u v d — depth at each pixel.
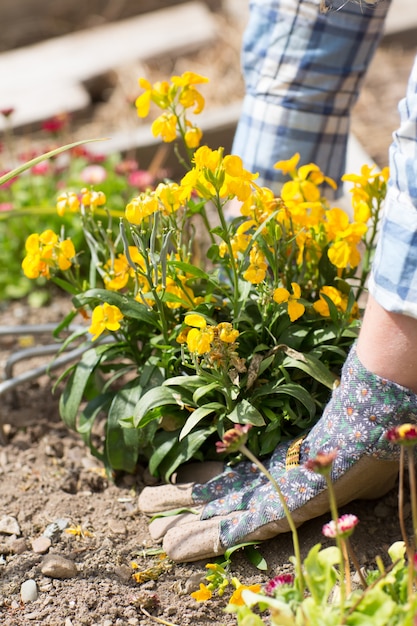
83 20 5.35
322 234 2.00
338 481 1.75
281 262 2.01
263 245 1.89
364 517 1.94
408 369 1.60
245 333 1.96
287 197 2.00
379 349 1.61
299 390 1.88
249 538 1.82
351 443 1.71
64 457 2.25
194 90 2.01
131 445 2.00
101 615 1.77
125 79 4.34
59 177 3.34
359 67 2.13
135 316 1.95
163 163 3.58
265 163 2.21
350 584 1.62
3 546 1.95
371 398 1.66
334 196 2.32
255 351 1.92
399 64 4.34
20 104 4.07
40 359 2.68
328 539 1.86
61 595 1.83
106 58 4.49
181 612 1.77
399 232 1.50
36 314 2.96
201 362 1.86
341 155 2.28
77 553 1.93
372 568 1.81
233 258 1.88
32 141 3.87
